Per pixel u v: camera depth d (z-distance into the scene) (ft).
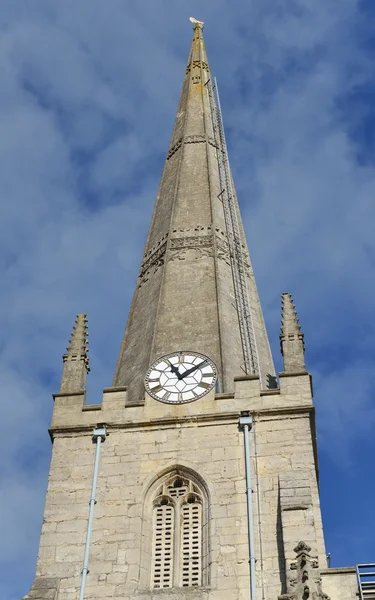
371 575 135.64
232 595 134.72
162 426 154.92
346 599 132.57
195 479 148.56
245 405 155.84
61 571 139.64
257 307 187.42
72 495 148.25
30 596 135.54
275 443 150.61
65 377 165.99
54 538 143.33
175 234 196.65
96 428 155.84
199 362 164.25
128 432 155.12
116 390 160.76
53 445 155.33
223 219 201.05
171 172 216.95
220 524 142.10
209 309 178.19
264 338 181.27
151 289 187.73
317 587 127.54
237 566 137.49
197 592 135.54
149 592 136.46
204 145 220.64
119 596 136.36
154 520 145.89
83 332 173.47
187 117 230.89
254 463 148.46
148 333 176.14
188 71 251.80
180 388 159.94
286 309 172.14
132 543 142.00
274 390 157.38
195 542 142.92
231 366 167.12
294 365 162.09
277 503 143.23
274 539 139.33
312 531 137.08
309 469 146.72
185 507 146.51
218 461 149.38
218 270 186.91
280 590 134.10
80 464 152.05
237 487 146.00
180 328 174.81
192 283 184.44
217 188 208.95
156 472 149.48
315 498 143.84
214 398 157.28
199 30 270.05
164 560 141.69
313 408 154.81
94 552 141.49
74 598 136.67
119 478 149.48
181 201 205.05
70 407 159.84
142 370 168.14
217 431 153.07
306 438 150.71
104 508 146.20
